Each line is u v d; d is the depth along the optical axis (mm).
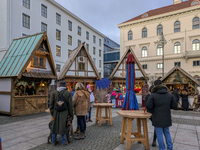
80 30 33750
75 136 5039
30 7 22000
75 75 13469
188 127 6191
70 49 30266
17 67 8734
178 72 12164
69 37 30391
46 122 7102
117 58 42438
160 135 3463
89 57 14430
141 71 14203
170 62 30188
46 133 5418
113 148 4070
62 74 12422
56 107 4145
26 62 8664
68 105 4316
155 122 3459
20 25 20516
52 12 26031
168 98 3475
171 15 30266
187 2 32625
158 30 31922
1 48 19109
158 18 31562
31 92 10031
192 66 28172
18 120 7570
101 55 41562
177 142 4508
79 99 4781
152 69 31938
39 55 10117
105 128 6020
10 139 4809
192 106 10930
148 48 32594
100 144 4344
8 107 8719
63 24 28547
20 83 10430
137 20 33594
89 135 5148
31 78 9922
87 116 7473
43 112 9930
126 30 35531
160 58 30984
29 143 4469
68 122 4207
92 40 37688
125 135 4211
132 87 6402
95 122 6703
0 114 9195
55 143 4344
